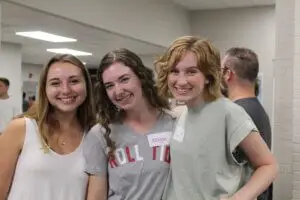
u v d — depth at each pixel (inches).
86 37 234.4
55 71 65.7
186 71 56.5
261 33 281.9
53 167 64.7
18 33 230.5
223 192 55.8
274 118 154.6
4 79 225.3
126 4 216.8
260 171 55.6
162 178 61.2
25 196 63.7
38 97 67.8
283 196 149.6
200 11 297.3
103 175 63.6
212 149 56.9
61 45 278.1
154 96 63.7
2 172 64.7
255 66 90.8
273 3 272.2
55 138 67.6
